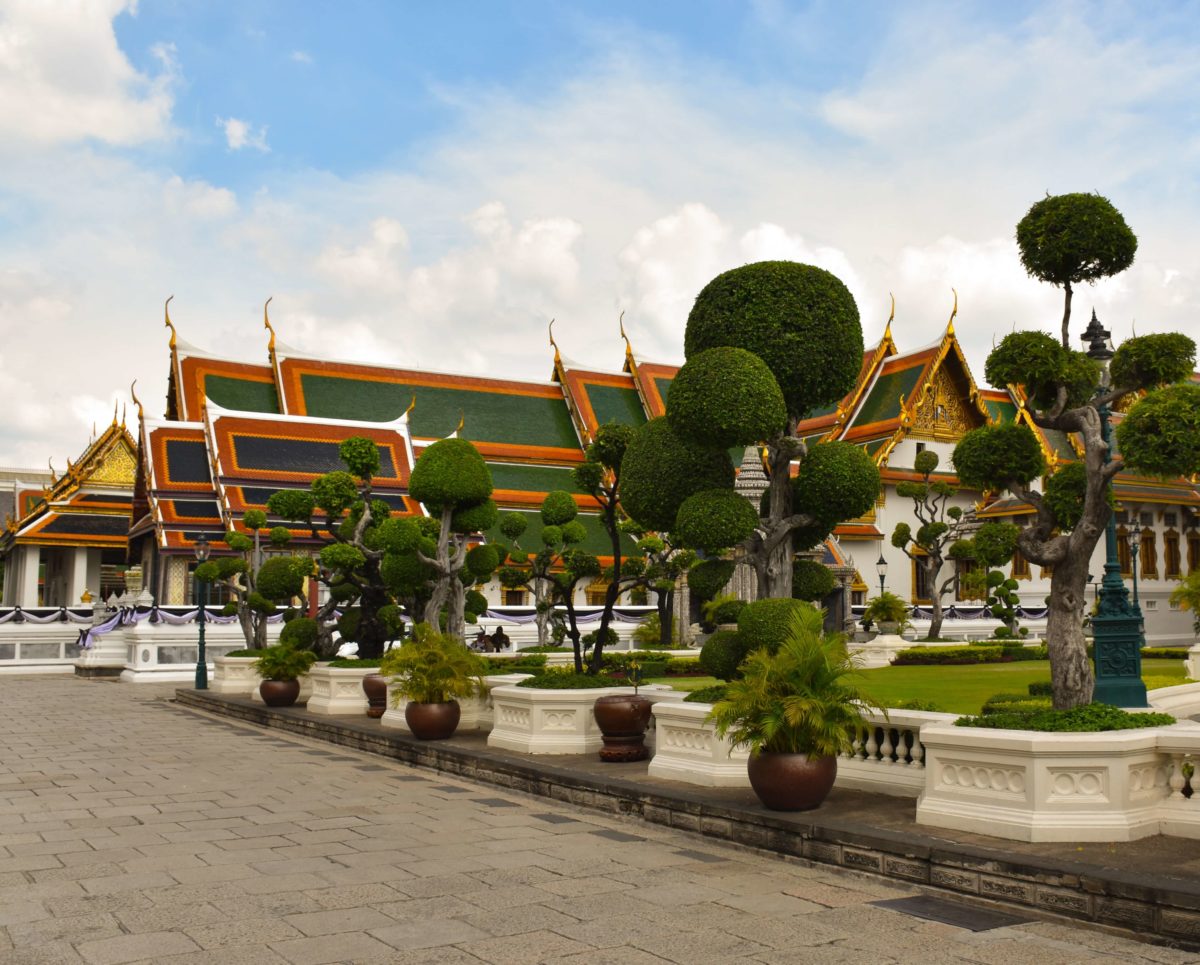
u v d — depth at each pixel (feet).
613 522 55.01
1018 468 40.98
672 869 30.78
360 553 76.64
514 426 201.46
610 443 52.95
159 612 130.31
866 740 38.91
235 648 131.64
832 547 171.12
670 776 40.81
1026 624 160.66
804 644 34.06
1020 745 28.84
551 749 48.62
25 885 28.76
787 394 45.68
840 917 25.68
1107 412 40.29
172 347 184.03
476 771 48.52
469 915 25.71
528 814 40.24
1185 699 67.62
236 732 72.49
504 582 72.95
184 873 30.12
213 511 153.79
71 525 187.73
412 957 22.54
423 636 57.52
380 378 196.13
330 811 40.81
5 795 44.80
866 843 29.66
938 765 31.24
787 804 33.30
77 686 119.96
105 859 31.99
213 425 156.66
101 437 193.47
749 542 46.34
